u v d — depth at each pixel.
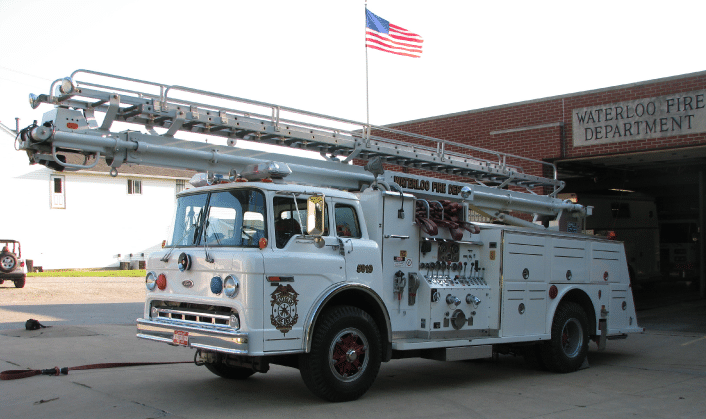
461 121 16.97
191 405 6.07
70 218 33.31
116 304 16.98
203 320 6.08
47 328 10.89
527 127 15.48
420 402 6.54
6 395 6.28
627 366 9.31
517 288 8.14
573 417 6.04
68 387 6.67
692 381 8.05
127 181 35.47
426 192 8.48
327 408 6.06
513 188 15.54
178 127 6.65
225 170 6.96
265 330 5.69
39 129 5.65
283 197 6.14
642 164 16.38
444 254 7.68
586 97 14.52
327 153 8.54
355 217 6.83
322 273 6.20
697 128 12.69
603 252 9.80
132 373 7.63
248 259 5.68
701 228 20.45
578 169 16.75
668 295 21.42
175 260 6.39
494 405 6.51
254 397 6.49
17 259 21.36
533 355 8.73
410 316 7.22
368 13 12.73
